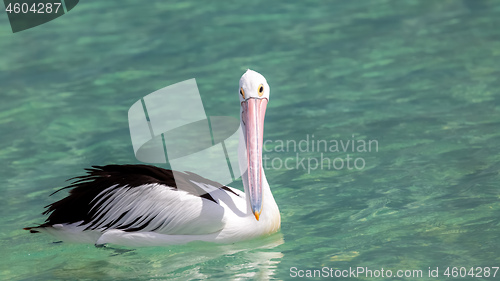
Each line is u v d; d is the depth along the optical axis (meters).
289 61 18.56
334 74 17.58
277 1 24.22
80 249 10.31
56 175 12.62
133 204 10.32
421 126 14.18
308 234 10.30
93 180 11.11
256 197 9.82
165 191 10.31
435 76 17.00
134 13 23.31
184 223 10.15
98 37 21.12
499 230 9.90
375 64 18.09
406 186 11.69
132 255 10.05
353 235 10.12
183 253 10.02
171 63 18.73
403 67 17.78
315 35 20.58
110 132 14.66
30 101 16.58
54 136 14.55
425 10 22.47
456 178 11.81
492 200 10.87
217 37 20.69
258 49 19.58
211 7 23.72
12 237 10.55
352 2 23.77
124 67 18.62
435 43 19.38
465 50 18.67
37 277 9.38
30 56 19.80
